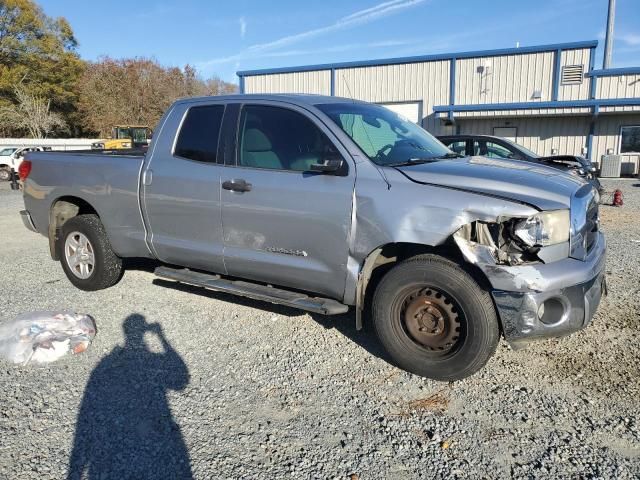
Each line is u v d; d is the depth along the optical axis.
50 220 5.72
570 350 4.05
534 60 24.12
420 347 3.64
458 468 2.73
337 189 3.76
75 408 3.30
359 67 27.64
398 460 2.81
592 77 23.19
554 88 23.95
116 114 50.78
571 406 3.29
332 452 2.87
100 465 2.76
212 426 3.12
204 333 4.47
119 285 5.77
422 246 3.63
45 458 2.81
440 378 3.59
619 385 3.52
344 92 28.27
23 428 3.08
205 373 3.77
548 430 3.05
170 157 4.69
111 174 5.05
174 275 4.77
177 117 4.75
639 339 4.21
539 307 3.24
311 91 29.03
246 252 4.27
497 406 3.31
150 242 4.88
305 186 3.90
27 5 47.50
